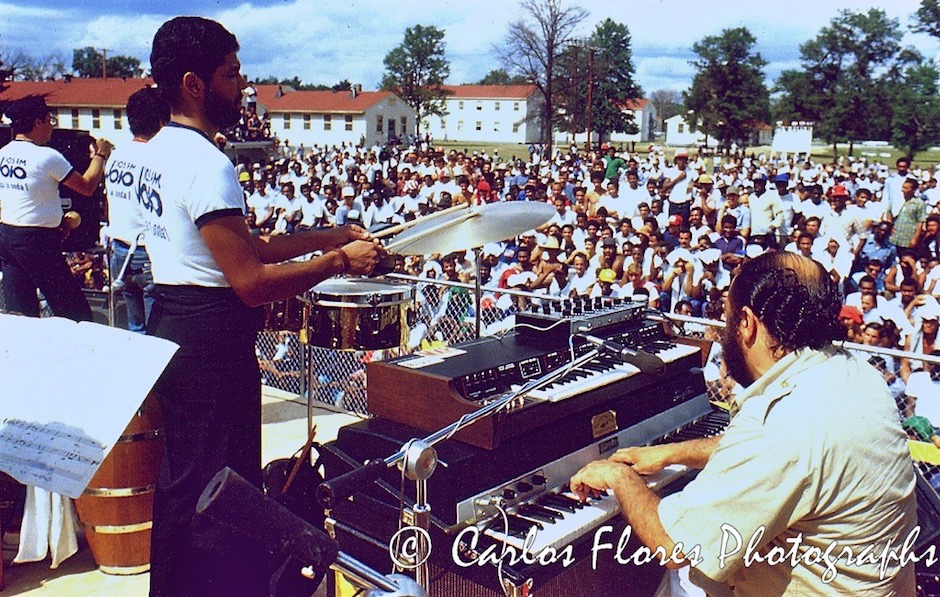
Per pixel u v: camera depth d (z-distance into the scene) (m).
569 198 18.17
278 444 5.45
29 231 4.79
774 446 2.06
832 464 2.03
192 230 2.48
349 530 2.97
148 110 4.70
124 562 3.66
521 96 90.88
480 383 2.94
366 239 2.73
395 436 2.91
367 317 4.07
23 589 3.55
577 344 3.30
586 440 3.09
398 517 2.81
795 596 2.14
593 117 63.94
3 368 2.67
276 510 1.46
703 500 2.14
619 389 3.24
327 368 6.55
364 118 69.12
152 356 2.54
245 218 2.51
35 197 4.77
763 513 2.06
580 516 2.77
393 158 34.19
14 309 4.95
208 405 2.56
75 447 2.43
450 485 2.65
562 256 10.55
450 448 2.76
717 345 5.76
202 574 2.63
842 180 25.69
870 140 59.75
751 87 60.62
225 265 2.45
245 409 2.63
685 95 62.97
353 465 2.95
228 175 2.46
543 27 46.94
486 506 2.71
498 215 3.69
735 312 2.32
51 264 4.90
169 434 2.66
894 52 57.28
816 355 2.21
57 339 2.72
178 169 2.43
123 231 5.28
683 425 3.50
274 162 29.78
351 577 1.54
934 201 14.66
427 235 3.38
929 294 8.40
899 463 2.12
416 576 2.46
